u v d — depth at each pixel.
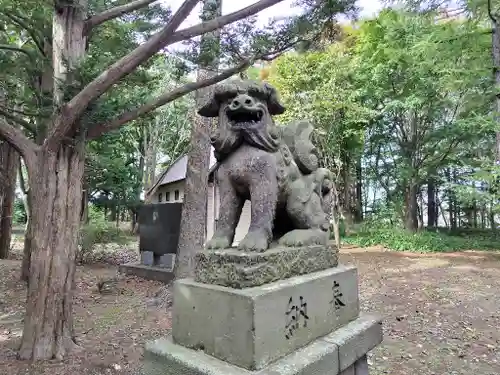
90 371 3.37
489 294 6.39
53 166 3.66
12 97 5.09
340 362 1.99
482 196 8.59
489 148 10.94
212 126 6.33
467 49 7.21
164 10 4.60
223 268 1.87
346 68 10.77
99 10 4.08
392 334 4.55
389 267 8.79
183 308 1.97
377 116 11.62
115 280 7.14
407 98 10.12
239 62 4.06
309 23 3.55
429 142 11.54
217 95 2.13
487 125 8.88
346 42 11.39
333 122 10.70
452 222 16.75
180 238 6.03
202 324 1.85
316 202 2.44
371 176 14.19
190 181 6.08
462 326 4.83
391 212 13.12
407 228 12.70
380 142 12.74
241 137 2.11
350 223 13.91
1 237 10.08
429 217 17.42
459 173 13.28
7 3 4.94
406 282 7.32
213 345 1.78
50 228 3.65
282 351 1.77
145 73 5.08
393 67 10.02
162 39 3.20
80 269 8.62
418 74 9.59
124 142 11.95
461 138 10.41
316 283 2.08
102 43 4.89
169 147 18.50
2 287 6.82
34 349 3.57
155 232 8.27
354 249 11.52
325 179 2.64
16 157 9.64
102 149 7.59
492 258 10.07
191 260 5.87
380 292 6.59
